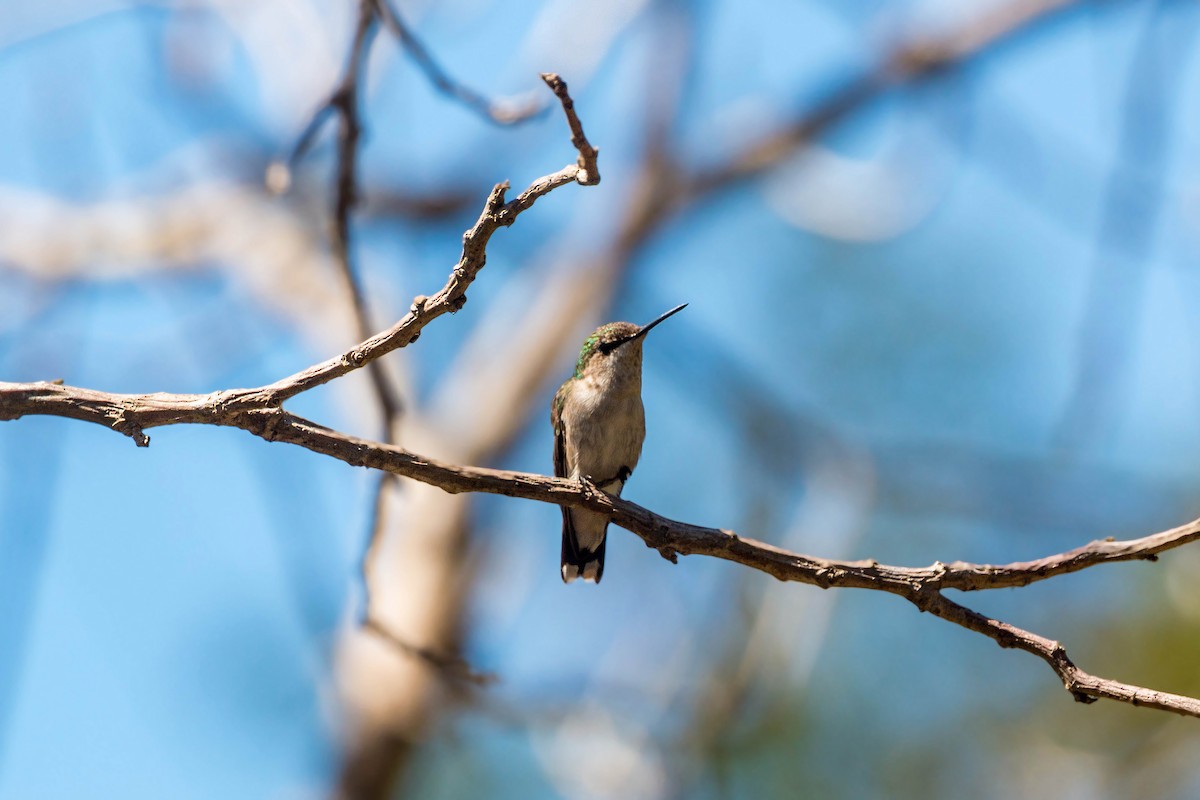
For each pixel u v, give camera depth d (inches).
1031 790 453.1
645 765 462.6
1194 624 453.1
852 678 477.7
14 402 220.2
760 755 465.1
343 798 566.6
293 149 320.2
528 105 324.2
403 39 310.0
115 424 221.9
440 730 519.8
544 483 247.8
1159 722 446.0
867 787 458.3
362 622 317.1
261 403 222.2
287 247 644.7
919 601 233.8
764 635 483.2
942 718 467.8
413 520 610.5
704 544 246.4
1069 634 475.2
